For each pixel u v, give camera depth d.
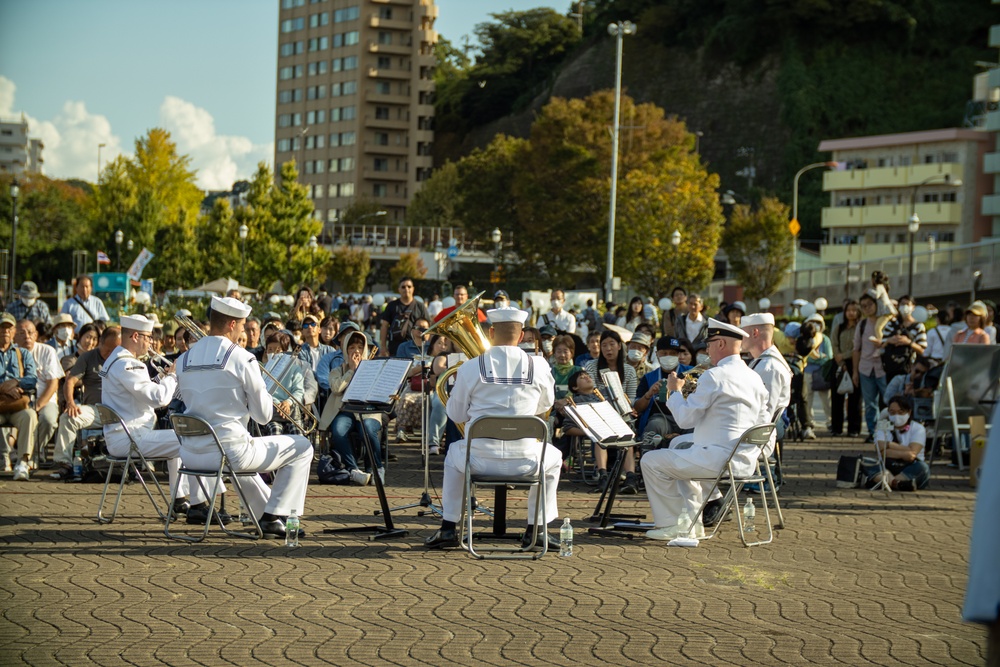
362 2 141.75
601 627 6.49
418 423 16.52
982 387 14.48
